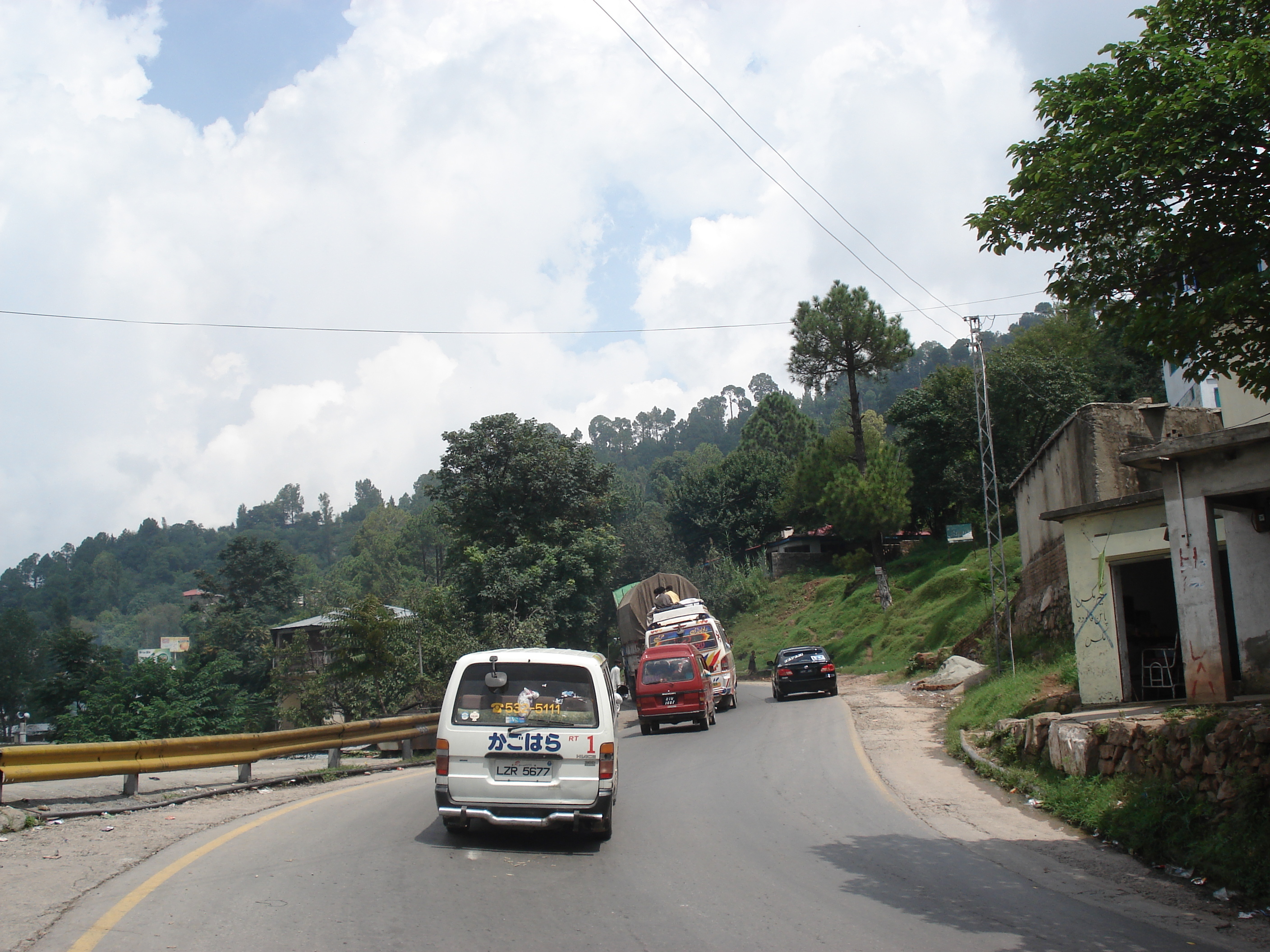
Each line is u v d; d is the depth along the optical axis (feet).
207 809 32.71
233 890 20.81
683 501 232.12
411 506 567.59
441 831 29.45
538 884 22.72
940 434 174.70
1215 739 27.12
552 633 128.67
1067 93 26.78
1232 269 24.63
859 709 75.66
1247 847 23.57
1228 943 19.01
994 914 20.97
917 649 123.95
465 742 27.55
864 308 142.82
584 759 27.48
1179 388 110.22
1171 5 26.27
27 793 33.40
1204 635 33.32
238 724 121.60
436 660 102.01
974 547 156.25
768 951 17.81
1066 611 68.90
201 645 190.19
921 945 18.48
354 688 95.66
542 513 137.49
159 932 17.56
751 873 24.58
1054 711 48.08
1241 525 38.27
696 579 203.62
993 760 44.14
